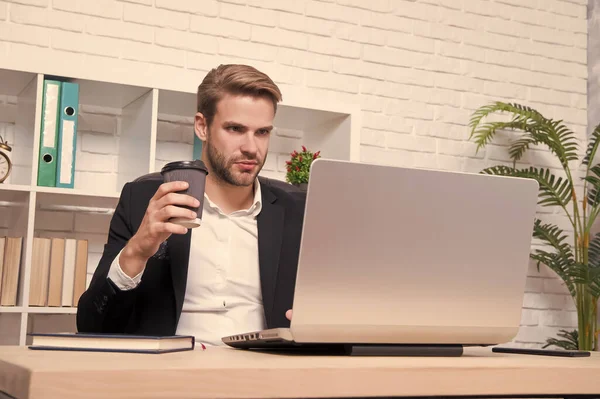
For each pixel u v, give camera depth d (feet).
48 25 9.95
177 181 3.91
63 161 8.79
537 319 12.75
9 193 8.74
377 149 11.80
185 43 10.66
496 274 3.99
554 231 11.78
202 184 3.96
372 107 11.84
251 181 6.00
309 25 11.52
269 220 5.98
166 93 9.39
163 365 2.66
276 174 11.11
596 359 4.03
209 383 2.60
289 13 11.40
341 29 11.74
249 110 5.90
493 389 3.13
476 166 12.54
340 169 3.52
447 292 3.87
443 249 3.82
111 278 4.42
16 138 9.53
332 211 3.54
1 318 8.96
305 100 10.08
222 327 5.76
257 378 2.68
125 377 2.48
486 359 3.70
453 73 12.50
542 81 13.19
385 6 12.10
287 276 5.78
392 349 3.82
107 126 10.14
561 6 13.52
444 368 3.04
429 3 12.45
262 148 6.03
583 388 3.33
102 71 8.93
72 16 10.08
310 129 11.15
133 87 9.18
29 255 8.44
